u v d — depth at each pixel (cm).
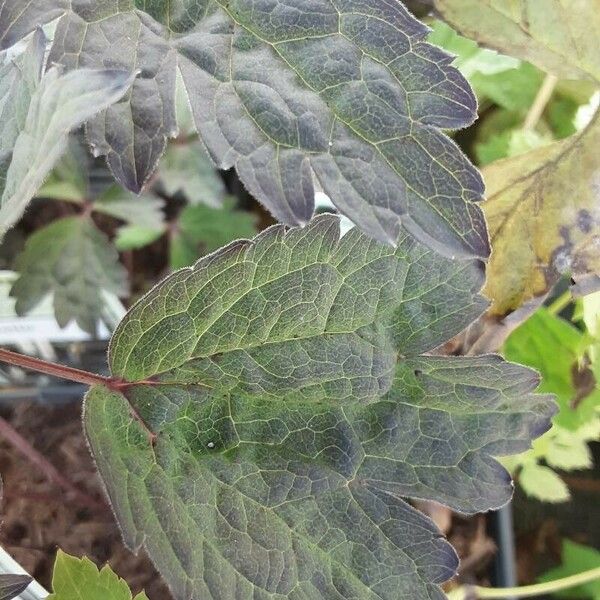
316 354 15
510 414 15
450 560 15
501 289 18
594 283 18
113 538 27
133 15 14
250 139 13
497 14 17
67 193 26
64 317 26
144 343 15
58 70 13
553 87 25
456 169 13
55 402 29
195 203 27
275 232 14
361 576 15
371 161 13
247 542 15
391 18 13
